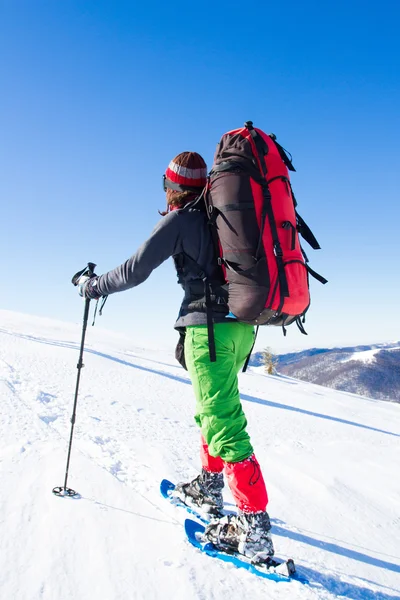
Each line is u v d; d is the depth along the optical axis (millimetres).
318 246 2412
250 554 1995
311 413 8797
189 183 2332
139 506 2512
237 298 2016
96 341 18172
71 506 2365
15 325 18391
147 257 2146
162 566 1927
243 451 2115
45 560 1854
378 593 1973
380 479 4113
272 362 19656
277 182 2150
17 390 5590
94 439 3939
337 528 2746
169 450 3953
